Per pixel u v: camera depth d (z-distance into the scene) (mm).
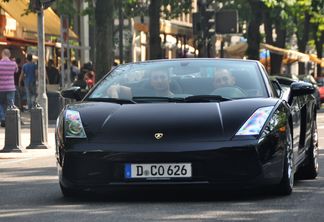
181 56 119438
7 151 32969
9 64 47406
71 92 21016
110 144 17453
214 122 17641
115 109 18406
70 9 81625
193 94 19250
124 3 81625
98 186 17531
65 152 17734
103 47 53969
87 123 17969
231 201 18031
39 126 34375
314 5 86500
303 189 20141
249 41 81938
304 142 21422
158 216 16125
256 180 17375
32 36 78125
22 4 66500
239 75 19906
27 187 21625
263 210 16781
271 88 19734
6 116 33062
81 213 16734
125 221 15609
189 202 17969
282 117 18219
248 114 17859
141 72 20234
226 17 52875
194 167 17234
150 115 17953
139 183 17312
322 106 89812
